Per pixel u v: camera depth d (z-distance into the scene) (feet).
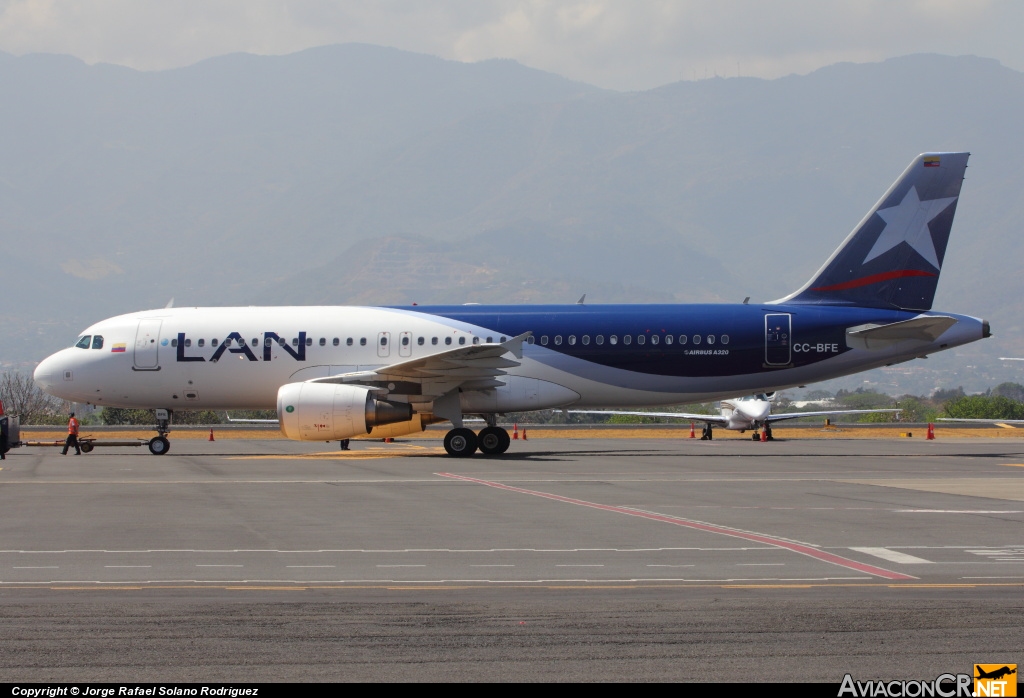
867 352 284.20
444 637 79.61
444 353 254.68
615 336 284.20
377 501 167.43
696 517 147.64
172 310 301.84
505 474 221.05
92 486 191.93
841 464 257.34
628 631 81.41
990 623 84.02
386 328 287.07
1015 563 111.04
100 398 294.66
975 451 332.80
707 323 284.41
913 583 100.37
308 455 297.74
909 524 140.15
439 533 131.85
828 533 131.95
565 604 90.94
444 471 228.63
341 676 70.13
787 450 338.95
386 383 275.39
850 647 77.00
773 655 75.10
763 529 135.44
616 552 117.70
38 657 74.18
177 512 152.35
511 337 285.02
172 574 104.53
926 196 286.05
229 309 298.76
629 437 487.20
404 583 100.22
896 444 392.88
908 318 285.84
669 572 106.01
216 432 486.79
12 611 87.81
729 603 91.25
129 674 70.54
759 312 286.05
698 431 515.50
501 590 96.99
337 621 84.48
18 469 236.84
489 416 293.02
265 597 93.71
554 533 131.85
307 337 287.69
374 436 277.64
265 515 148.97
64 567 107.96
